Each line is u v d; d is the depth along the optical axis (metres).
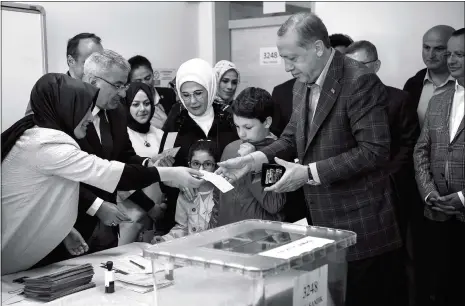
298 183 1.75
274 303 0.91
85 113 1.81
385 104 1.76
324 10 3.63
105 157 2.26
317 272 0.99
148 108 2.80
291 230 1.16
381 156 1.71
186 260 0.95
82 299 1.45
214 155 2.22
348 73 1.77
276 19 4.14
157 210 2.55
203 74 2.48
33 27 3.11
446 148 2.50
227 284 0.93
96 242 2.25
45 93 1.78
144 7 3.89
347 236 1.08
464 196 2.37
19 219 1.75
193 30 4.33
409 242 2.85
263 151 1.96
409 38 3.31
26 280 1.51
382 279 1.88
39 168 1.72
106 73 2.12
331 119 1.79
